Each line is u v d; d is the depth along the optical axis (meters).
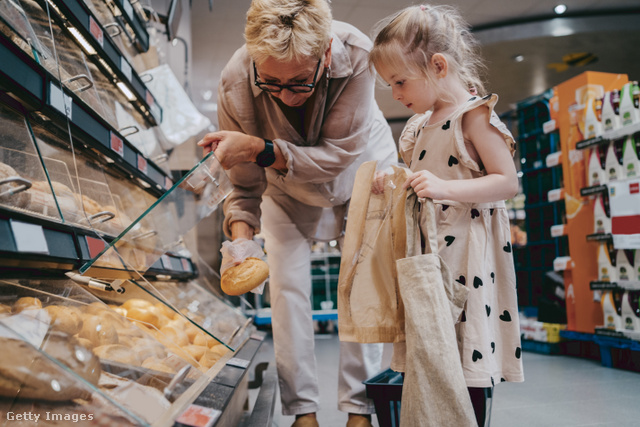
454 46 1.30
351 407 1.81
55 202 1.02
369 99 1.67
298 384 1.83
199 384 0.96
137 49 2.75
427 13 1.29
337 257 5.98
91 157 1.62
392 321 1.19
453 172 1.25
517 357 1.20
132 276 1.16
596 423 1.86
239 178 1.71
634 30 6.35
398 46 1.25
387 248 1.22
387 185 1.24
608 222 3.35
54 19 1.50
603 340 3.20
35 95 1.09
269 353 3.98
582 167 3.75
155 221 1.16
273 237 1.91
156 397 0.80
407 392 0.99
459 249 1.21
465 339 1.15
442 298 1.03
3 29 1.01
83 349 0.78
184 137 3.11
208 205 1.32
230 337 1.68
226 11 5.48
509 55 6.99
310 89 1.40
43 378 0.68
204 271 2.77
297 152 1.56
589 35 6.43
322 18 1.32
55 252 0.96
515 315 1.22
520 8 6.16
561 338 3.87
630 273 3.16
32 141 1.08
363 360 1.83
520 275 5.53
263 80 1.41
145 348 0.95
